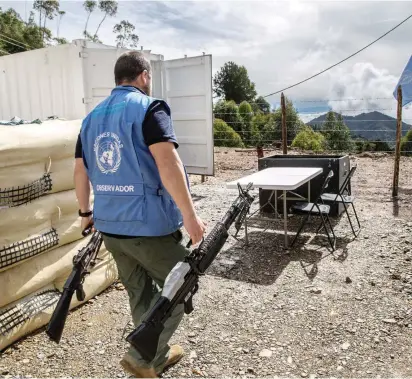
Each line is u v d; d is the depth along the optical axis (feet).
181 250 6.93
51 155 9.87
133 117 6.22
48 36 139.13
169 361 8.29
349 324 9.73
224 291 11.75
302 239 16.02
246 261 13.98
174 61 26.78
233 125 68.90
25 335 9.50
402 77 27.32
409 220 17.93
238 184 12.84
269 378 7.95
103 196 6.68
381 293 11.23
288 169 17.75
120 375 8.20
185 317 10.31
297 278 12.45
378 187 25.21
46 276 9.87
